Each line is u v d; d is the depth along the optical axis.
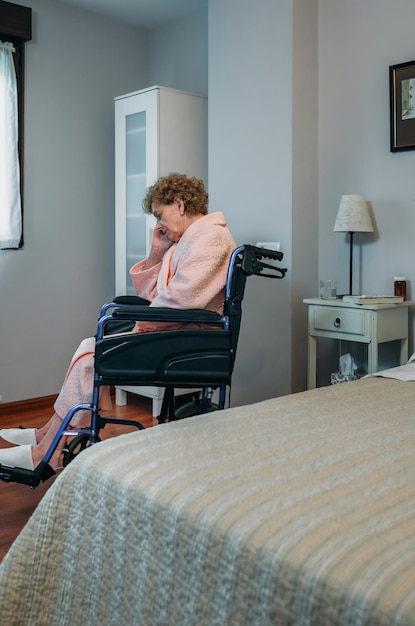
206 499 1.01
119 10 3.85
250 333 3.25
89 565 1.12
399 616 0.73
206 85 3.85
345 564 0.82
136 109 3.58
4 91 3.45
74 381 2.13
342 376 2.87
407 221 2.85
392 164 2.88
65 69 3.77
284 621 0.83
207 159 3.71
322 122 3.13
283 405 1.60
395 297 2.71
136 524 1.06
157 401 3.40
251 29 3.14
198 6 3.79
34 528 1.20
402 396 1.73
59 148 3.77
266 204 3.13
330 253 3.13
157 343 1.92
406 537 0.88
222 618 0.90
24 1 3.55
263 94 3.11
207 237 2.10
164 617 0.98
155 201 2.26
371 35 2.93
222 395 1.98
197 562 0.96
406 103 2.81
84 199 3.91
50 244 3.77
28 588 1.17
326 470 1.13
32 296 3.71
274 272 3.11
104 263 4.04
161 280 2.25
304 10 3.03
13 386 3.65
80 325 3.94
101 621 1.08
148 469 1.13
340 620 0.78
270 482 1.07
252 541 0.90
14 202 3.52
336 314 2.75
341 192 3.08
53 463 2.11
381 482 1.08
